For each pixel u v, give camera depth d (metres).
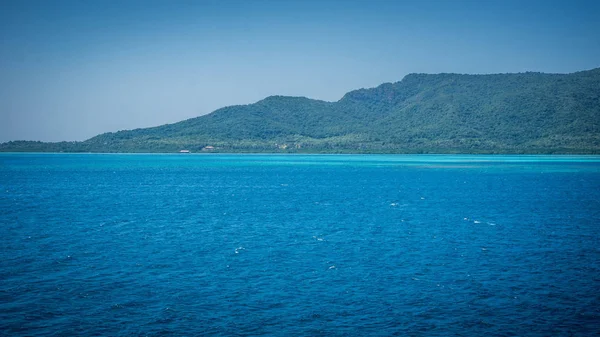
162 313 27.86
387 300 29.92
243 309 28.48
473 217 61.12
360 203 76.31
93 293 31.00
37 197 84.94
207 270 36.28
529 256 40.19
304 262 38.59
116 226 54.75
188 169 185.75
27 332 25.30
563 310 28.20
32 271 35.66
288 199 82.44
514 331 25.55
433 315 27.59
